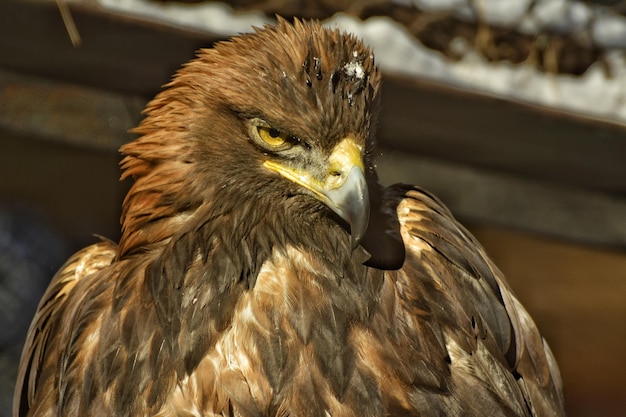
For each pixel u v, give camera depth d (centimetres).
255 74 618
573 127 943
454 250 666
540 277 1461
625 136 947
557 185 1039
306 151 620
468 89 922
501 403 633
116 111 990
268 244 641
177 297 636
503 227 1052
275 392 620
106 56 911
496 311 663
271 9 964
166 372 627
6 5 844
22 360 708
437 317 649
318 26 630
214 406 618
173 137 641
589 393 1470
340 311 633
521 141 969
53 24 866
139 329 635
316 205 634
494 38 1010
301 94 612
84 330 648
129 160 660
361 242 643
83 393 633
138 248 658
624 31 1033
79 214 1352
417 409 622
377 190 658
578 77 1024
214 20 926
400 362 628
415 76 923
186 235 643
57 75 970
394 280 647
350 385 620
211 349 630
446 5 1005
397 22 1002
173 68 924
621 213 1045
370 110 623
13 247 1309
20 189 1334
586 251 1446
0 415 1229
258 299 634
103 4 880
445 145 999
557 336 1480
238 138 630
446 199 1038
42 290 1315
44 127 987
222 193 639
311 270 640
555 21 1020
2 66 957
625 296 1453
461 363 645
